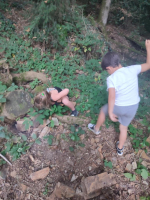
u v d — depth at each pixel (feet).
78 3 20.04
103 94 11.13
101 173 7.74
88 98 11.13
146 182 7.71
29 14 14.79
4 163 7.85
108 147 8.89
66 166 8.06
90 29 15.80
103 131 9.53
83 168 8.05
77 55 14.17
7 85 10.69
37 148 8.52
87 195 7.25
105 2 17.47
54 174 7.80
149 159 8.49
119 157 8.52
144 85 13.38
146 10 21.66
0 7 15.47
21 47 13.19
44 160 8.18
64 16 14.33
